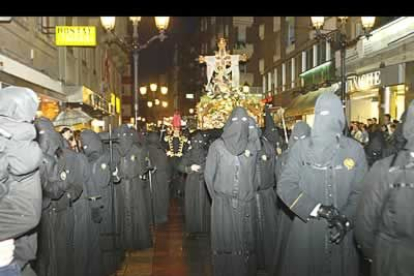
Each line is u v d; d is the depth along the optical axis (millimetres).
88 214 7082
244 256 6715
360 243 4215
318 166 4758
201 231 10797
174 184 16047
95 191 7152
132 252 9477
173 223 12422
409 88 18688
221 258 6746
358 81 23094
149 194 10969
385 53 20875
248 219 6727
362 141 15477
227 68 21922
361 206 4129
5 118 3580
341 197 4770
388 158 4051
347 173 4746
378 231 4047
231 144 6574
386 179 3949
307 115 29609
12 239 3629
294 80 38219
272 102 40562
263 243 7453
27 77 13586
